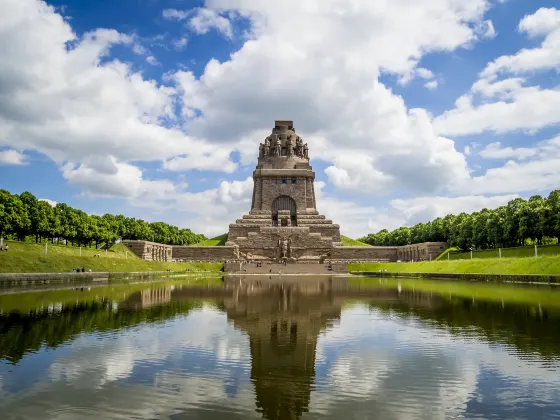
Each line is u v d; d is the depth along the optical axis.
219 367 15.59
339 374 14.82
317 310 30.56
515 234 89.50
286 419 11.15
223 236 166.50
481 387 13.49
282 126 162.25
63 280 57.91
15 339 19.94
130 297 39.16
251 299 38.38
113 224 122.88
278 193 150.12
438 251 116.44
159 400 12.38
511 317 26.25
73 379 14.12
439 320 25.56
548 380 14.12
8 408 11.74
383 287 53.75
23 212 85.00
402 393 12.98
